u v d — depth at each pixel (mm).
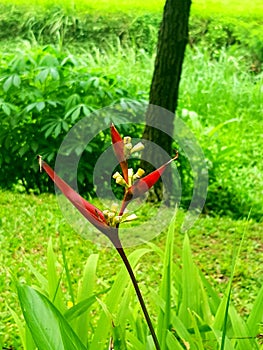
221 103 10180
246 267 5516
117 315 2270
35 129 7469
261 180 8078
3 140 7492
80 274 5199
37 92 7547
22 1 14336
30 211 6609
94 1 14398
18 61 7688
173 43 6758
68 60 7938
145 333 2518
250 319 2371
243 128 9609
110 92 7672
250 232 6355
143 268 5469
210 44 13430
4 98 7707
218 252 5867
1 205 6848
